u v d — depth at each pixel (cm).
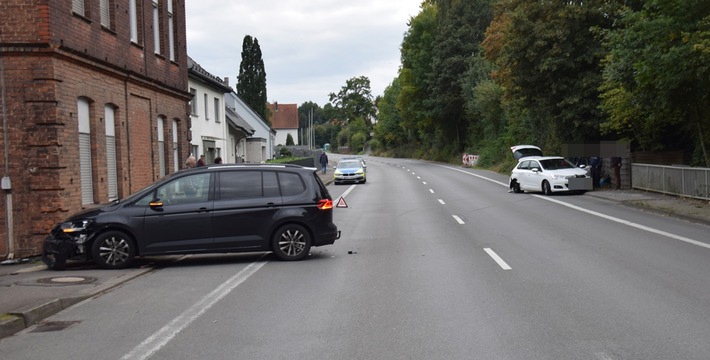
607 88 2480
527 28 2873
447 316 757
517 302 818
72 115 1377
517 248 1285
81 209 1405
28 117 1288
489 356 600
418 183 3784
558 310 769
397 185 3672
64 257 1151
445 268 1083
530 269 1049
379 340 665
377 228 1712
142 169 1861
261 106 6950
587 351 607
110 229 1165
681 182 2158
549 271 1027
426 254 1244
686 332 663
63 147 1325
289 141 12788
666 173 2280
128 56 1750
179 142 2277
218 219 1191
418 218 1941
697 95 1903
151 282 1031
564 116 2908
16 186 1290
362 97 15088
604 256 1159
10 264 1252
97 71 1527
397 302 838
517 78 2998
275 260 1229
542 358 589
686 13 1633
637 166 2559
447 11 6334
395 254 1257
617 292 861
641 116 2403
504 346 630
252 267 1152
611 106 2383
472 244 1362
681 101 1956
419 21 6938
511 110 4441
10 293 918
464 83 6022
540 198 2508
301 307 825
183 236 1180
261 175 1230
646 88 1997
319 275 1055
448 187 3369
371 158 10225
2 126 1283
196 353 636
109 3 1645
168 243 1174
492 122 5612
